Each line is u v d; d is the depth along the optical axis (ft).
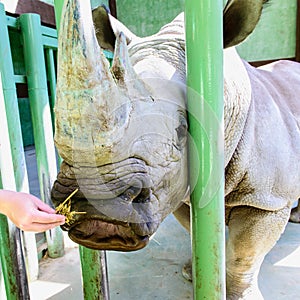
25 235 7.06
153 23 17.06
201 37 3.15
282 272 7.32
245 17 3.90
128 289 6.80
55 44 8.25
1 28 6.18
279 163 5.32
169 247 8.40
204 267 3.58
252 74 5.98
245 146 4.94
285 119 5.81
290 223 9.88
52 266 7.84
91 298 4.93
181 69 3.88
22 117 26.78
